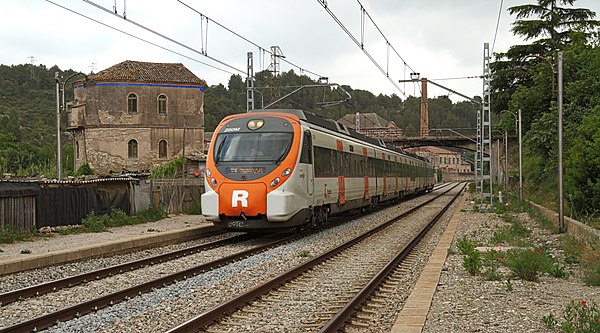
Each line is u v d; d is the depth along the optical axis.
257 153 18.89
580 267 13.36
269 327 8.50
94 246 15.86
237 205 18.33
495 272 12.64
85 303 9.31
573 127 34.34
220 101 109.69
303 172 19.41
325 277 12.88
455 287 11.22
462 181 153.62
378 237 20.89
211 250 17.27
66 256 14.76
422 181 56.31
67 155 71.44
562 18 55.19
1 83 148.25
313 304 10.09
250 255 16.11
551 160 35.66
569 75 42.09
